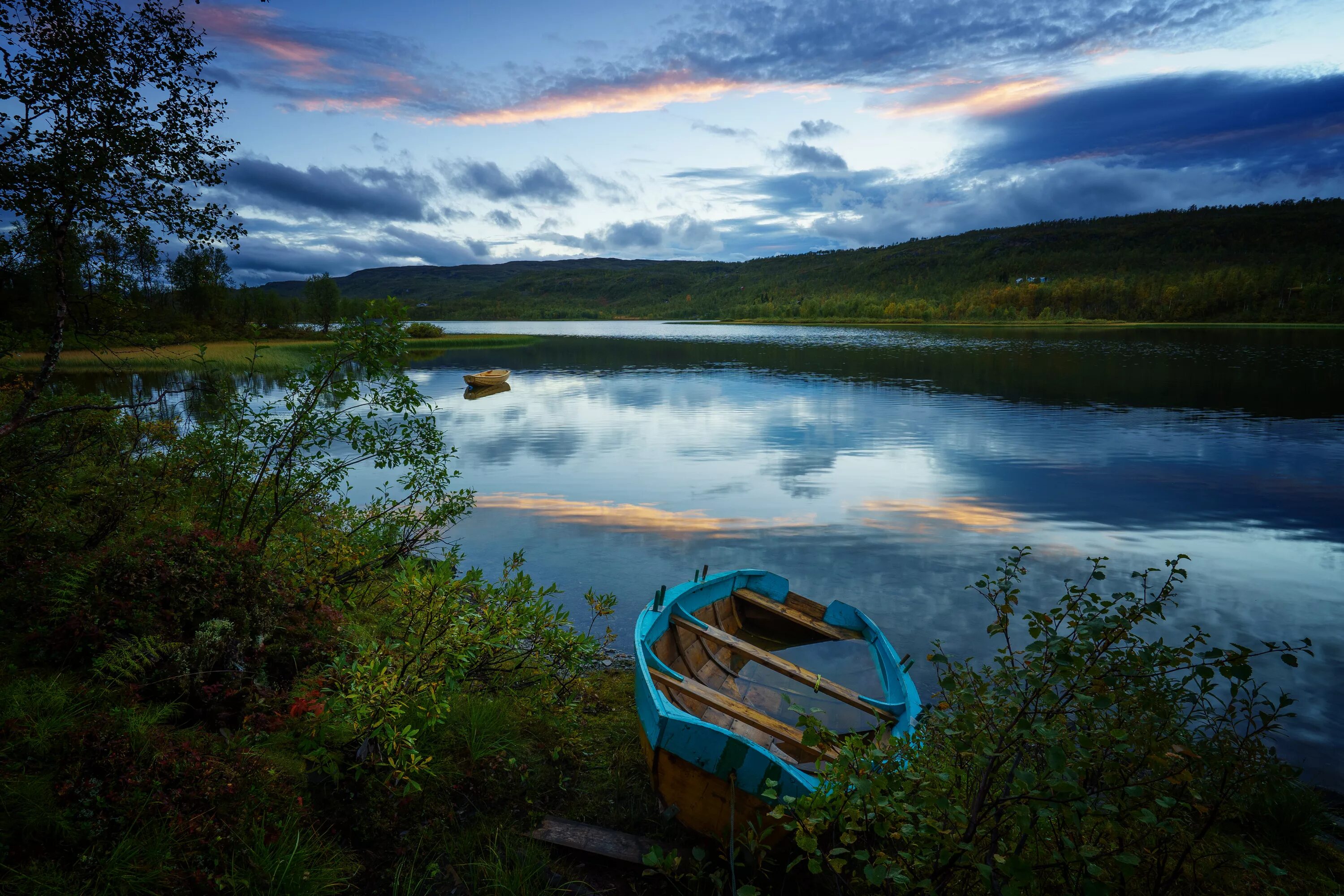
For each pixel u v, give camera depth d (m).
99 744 3.45
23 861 2.94
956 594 9.05
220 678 4.40
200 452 6.88
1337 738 5.82
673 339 90.06
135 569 4.71
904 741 3.49
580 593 8.91
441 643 5.00
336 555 6.77
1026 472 15.91
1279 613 8.58
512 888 3.67
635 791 4.75
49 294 5.53
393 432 7.39
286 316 79.62
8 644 4.32
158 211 5.61
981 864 2.44
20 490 5.56
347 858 3.74
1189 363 46.03
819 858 3.58
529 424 22.84
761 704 6.05
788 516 12.48
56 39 5.11
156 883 3.04
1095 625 2.64
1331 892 3.86
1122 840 3.13
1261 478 15.33
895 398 29.27
